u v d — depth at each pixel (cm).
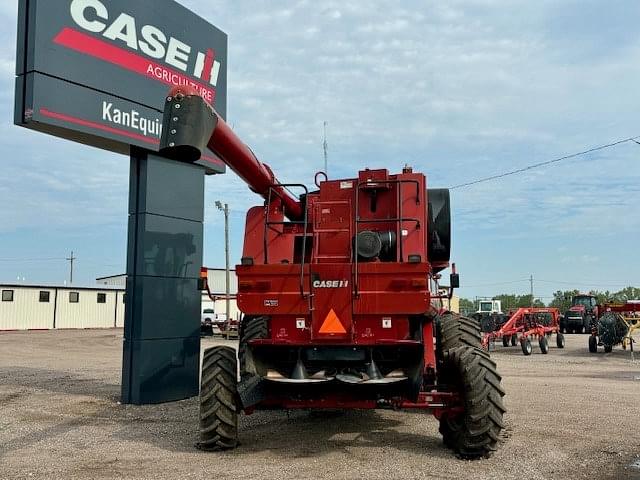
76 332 4147
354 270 655
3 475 588
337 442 729
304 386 663
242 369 822
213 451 684
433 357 712
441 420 685
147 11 1066
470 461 633
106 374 1509
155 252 1055
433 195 835
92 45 972
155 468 610
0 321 4403
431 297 720
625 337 2139
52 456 665
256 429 809
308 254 764
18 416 917
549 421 858
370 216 754
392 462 629
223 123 668
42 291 4681
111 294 5206
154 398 1037
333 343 657
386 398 655
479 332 749
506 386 1245
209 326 3662
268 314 672
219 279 6588
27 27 909
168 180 1090
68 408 989
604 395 1115
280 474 584
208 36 1211
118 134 1000
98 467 616
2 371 1584
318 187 806
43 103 903
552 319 2581
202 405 677
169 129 617
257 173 743
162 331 1059
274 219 785
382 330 665
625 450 683
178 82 1125
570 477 573
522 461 632
